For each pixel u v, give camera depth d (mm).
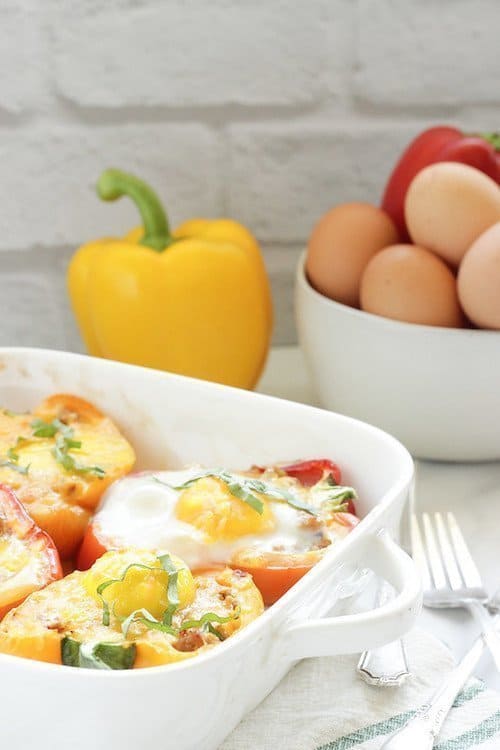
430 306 791
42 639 617
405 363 793
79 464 722
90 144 912
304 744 647
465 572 727
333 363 823
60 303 954
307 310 834
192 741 611
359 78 920
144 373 754
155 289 835
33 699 585
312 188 943
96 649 608
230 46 897
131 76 896
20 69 884
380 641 607
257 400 733
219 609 641
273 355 960
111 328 848
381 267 798
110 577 636
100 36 883
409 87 929
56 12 873
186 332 846
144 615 621
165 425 757
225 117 918
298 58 907
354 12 902
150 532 684
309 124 928
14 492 703
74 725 589
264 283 871
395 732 644
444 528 755
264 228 949
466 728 649
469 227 794
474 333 779
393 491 667
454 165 805
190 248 840
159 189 928
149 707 584
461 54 927
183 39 891
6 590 649
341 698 666
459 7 915
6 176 911
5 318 954
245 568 669
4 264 938
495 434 807
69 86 893
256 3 889
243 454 744
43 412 760
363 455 712
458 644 703
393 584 639
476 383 789
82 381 767
